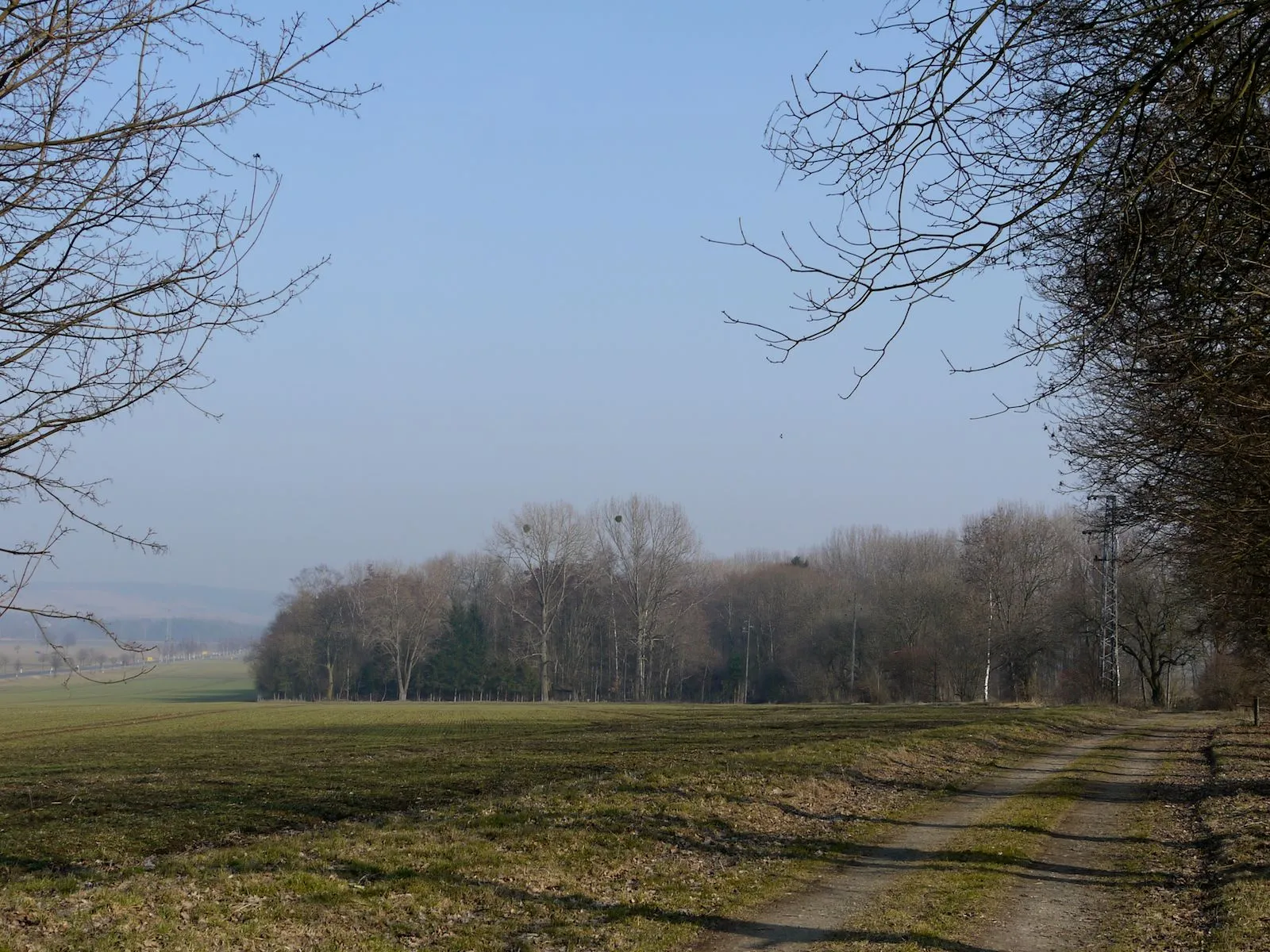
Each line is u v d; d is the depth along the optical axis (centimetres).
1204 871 1457
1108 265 806
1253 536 1374
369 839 1509
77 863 1645
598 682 10519
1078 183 706
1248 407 931
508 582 11019
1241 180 729
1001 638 7544
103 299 628
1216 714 5869
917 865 1498
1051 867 1493
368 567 11081
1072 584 7394
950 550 9694
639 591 9250
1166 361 937
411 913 1175
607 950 1081
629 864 1462
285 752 3762
